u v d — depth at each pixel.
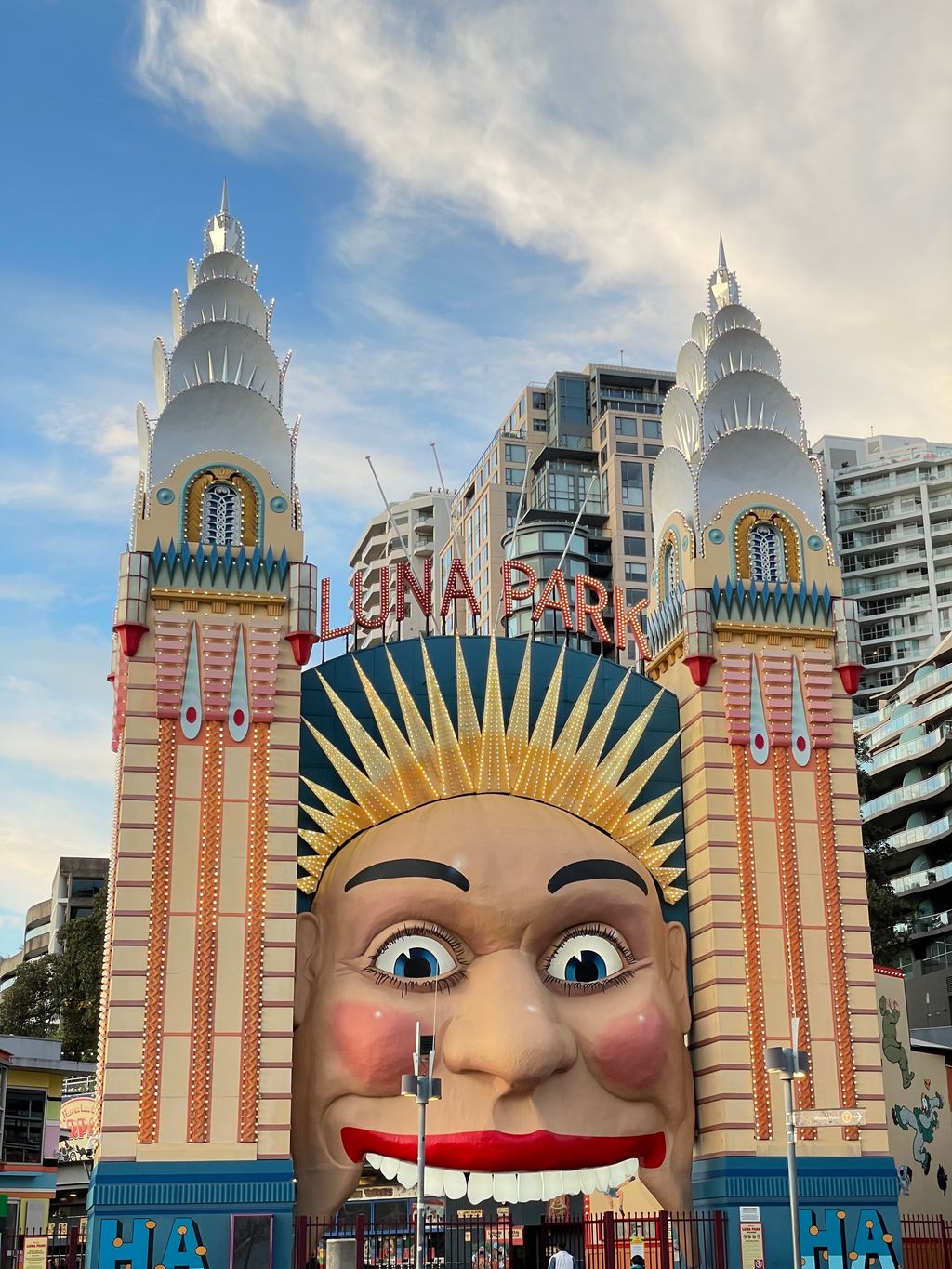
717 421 41.34
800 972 36.44
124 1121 32.16
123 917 33.47
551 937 34.72
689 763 38.41
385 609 41.25
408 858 34.34
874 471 153.25
